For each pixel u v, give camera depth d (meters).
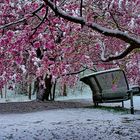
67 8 8.17
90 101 22.59
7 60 8.56
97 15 9.61
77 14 8.10
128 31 9.27
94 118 11.82
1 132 9.00
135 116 12.08
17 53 7.87
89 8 9.41
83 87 35.22
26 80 17.61
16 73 10.76
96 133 8.62
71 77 17.27
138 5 10.54
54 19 7.52
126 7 10.34
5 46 7.84
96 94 15.27
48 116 12.79
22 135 8.52
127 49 7.00
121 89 14.12
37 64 10.15
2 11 8.36
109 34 6.31
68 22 8.34
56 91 32.81
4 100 29.25
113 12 9.84
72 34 9.73
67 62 10.73
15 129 9.50
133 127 9.47
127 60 12.09
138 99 23.00
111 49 12.72
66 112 13.97
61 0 8.48
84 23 6.23
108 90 14.51
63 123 10.68
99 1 9.72
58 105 17.73
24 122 11.10
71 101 22.39
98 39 11.04
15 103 18.81
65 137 8.20
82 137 8.16
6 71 9.81
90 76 14.52
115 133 8.59
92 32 10.70
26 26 7.44
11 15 8.38
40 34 7.54
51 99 23.30
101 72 14.01
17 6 8.31
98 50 12.27
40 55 11.75
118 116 12.23
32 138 8.14
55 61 9.70
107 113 13.25
